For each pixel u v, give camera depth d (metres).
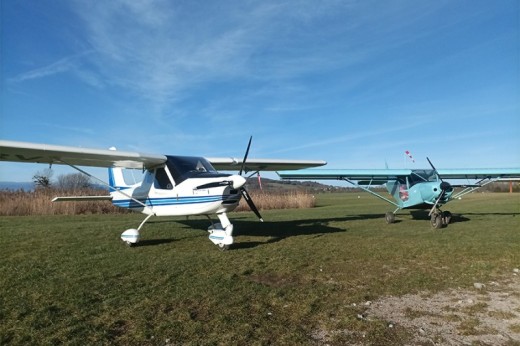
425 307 3.84
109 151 7.42
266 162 10.49
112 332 3.15
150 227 10.65
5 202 17.59
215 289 4.37
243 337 3.03
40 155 7.31
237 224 11.80
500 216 14.23
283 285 4.63
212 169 8.36
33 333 3.10
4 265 5.66
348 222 12.55
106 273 5.16
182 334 3.10
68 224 11.75
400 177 12.84
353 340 3.02
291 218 14.21
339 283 4.74
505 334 3.15
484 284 4.70
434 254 6.61
